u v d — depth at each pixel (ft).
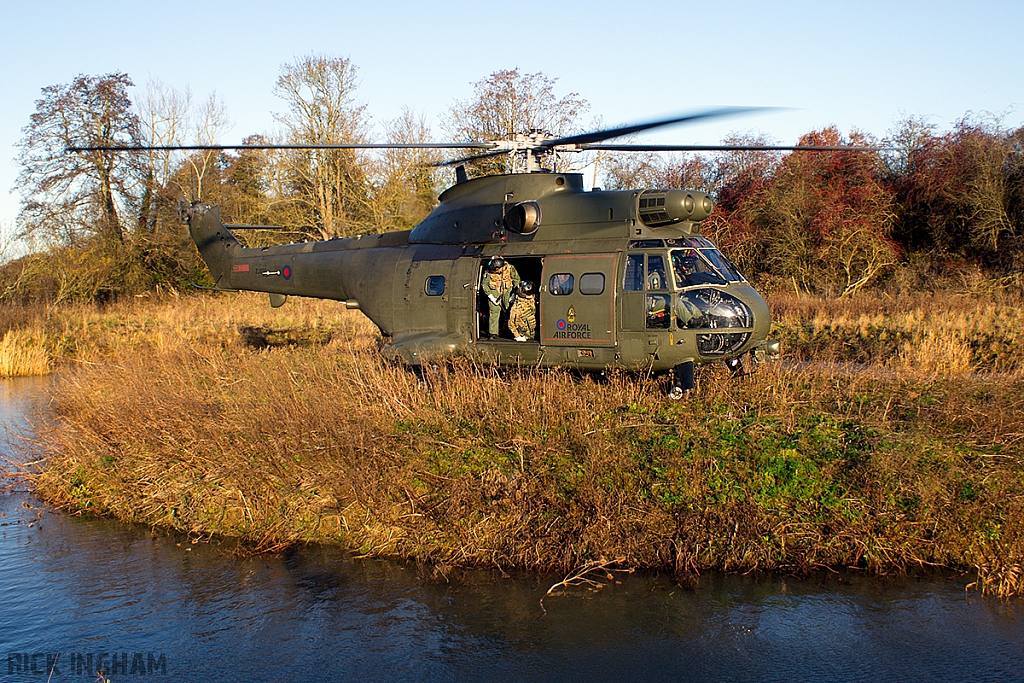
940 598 20.93
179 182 123.85
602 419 28.94
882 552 22.43
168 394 35.01
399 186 122.93
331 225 121.19
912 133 111.14
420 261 38.47
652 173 120.88
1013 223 93.56
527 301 35.96
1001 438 26.45
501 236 36.01
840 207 98.07
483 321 36.99
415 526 24.68
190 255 118.73
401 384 33.24
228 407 33.17
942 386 34.47
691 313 31.40
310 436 28.78
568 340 33.50
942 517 22.79
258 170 129.49
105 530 27.99
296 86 119.75
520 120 102.01
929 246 101.96
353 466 26.61
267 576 23.81
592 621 20.49
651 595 21.49
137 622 21.52
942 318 57.88
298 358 45.57
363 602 22.00
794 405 30.86
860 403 30.96
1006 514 22.59
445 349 36.40
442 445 27.71
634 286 31.96
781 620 20.20
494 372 34.19
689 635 19.74
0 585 23.77
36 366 61.57
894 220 103.91
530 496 24.54
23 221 110.22
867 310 72.28
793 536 22.91
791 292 96.02
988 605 20.59
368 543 24.81
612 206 33.09
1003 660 18.42
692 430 27.94
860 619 20.15
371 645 19.97
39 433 35.06
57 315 79.61
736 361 35.12
